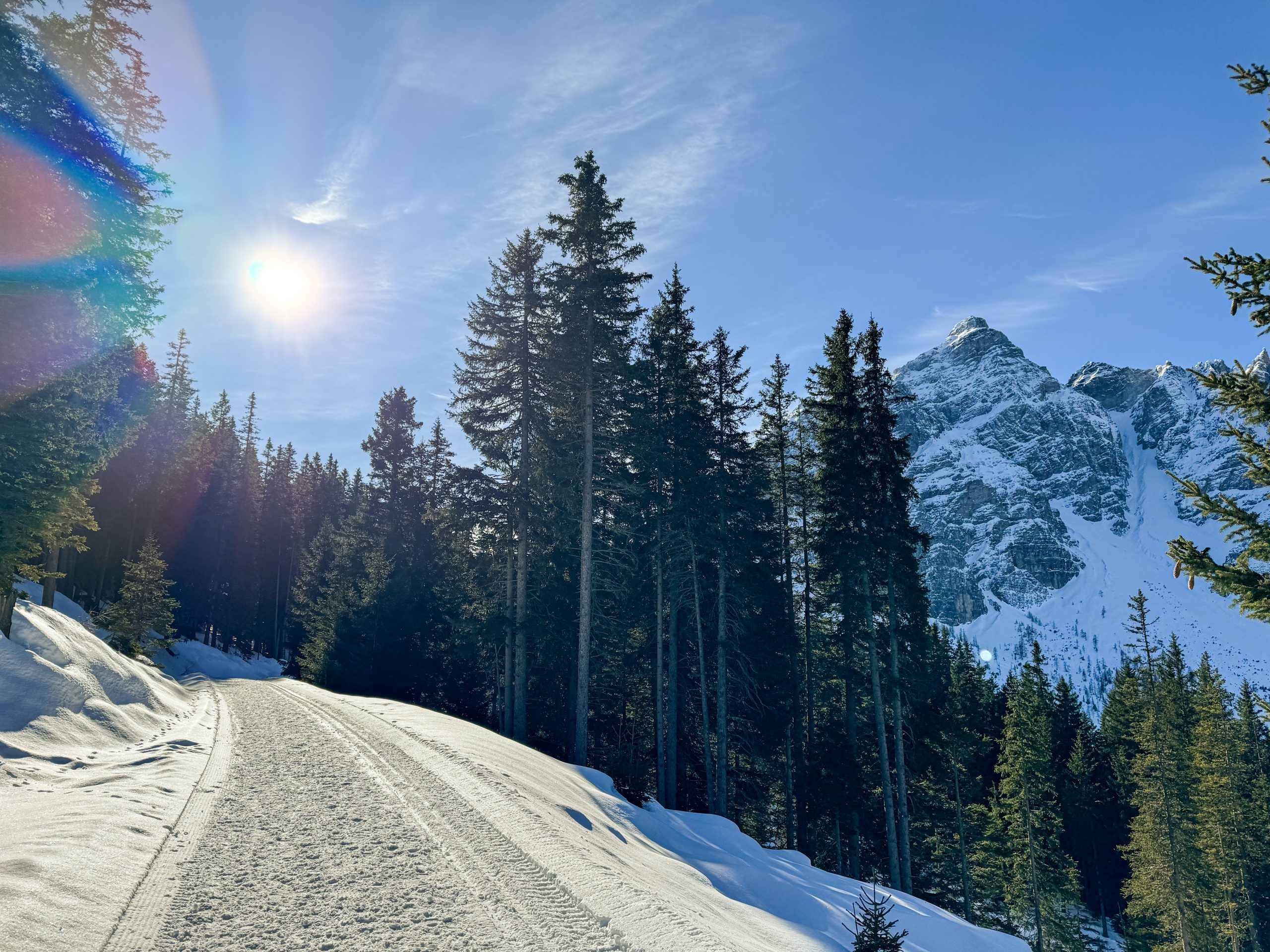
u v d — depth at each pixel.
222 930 6.46
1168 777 38.56
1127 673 59.06
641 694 35.69
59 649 18.30
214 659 59.75
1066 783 52.59
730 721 31.06
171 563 63.06
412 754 14.89
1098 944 43.75
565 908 7.73
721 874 15.55
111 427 21.70
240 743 15.84
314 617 50.06
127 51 18.39
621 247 26.11
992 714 54.75
